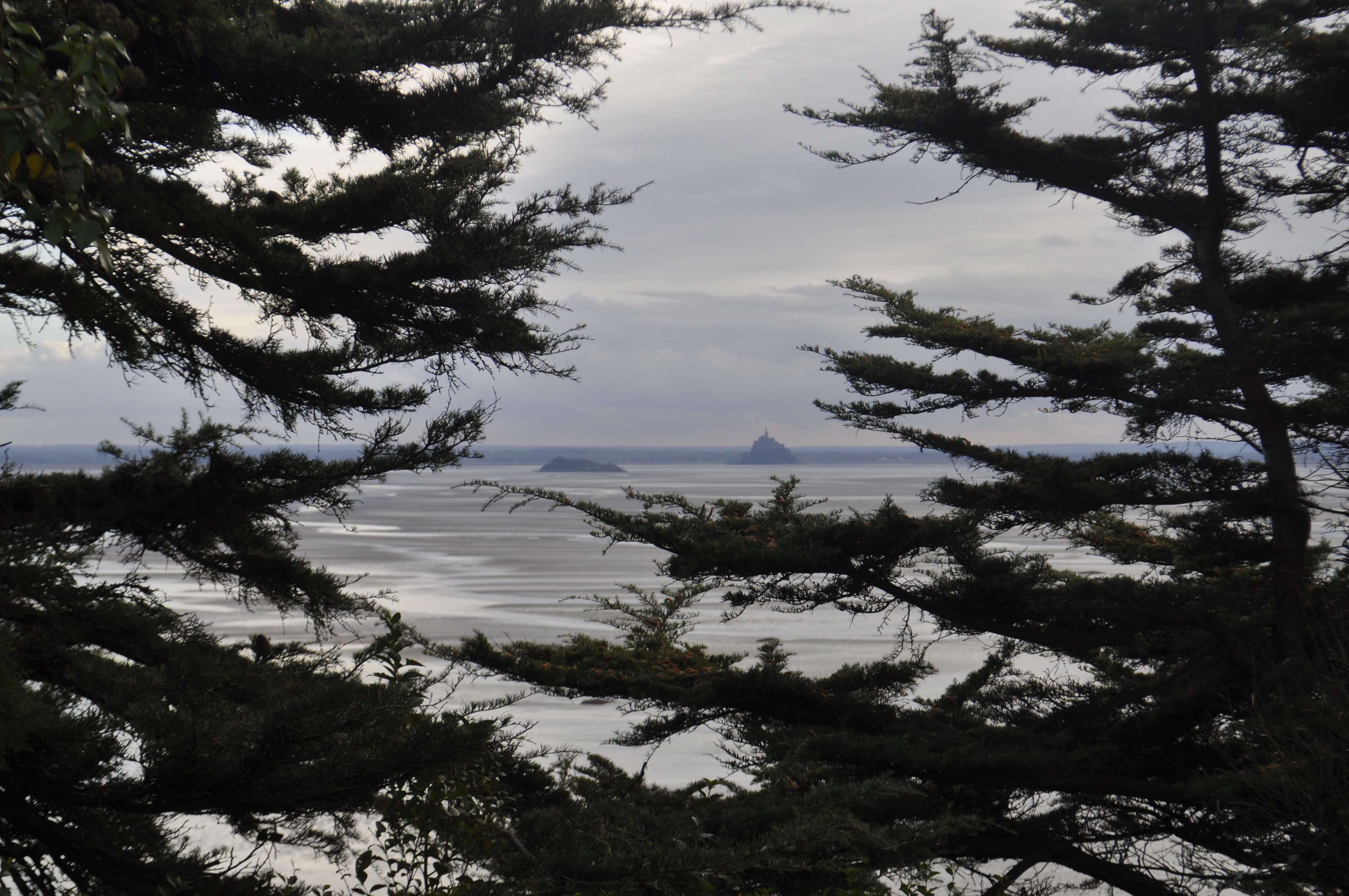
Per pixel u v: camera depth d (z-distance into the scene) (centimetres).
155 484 861
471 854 700
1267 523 1350
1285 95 1261
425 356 939
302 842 662
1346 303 1252
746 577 1299
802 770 1023
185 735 519
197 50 765
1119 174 1442
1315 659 1164
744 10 867
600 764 1176
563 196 882
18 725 457
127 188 747
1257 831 936
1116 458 1288
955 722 1309
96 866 525
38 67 311
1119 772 1172
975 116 1402
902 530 1287
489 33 862
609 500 18788
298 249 873
